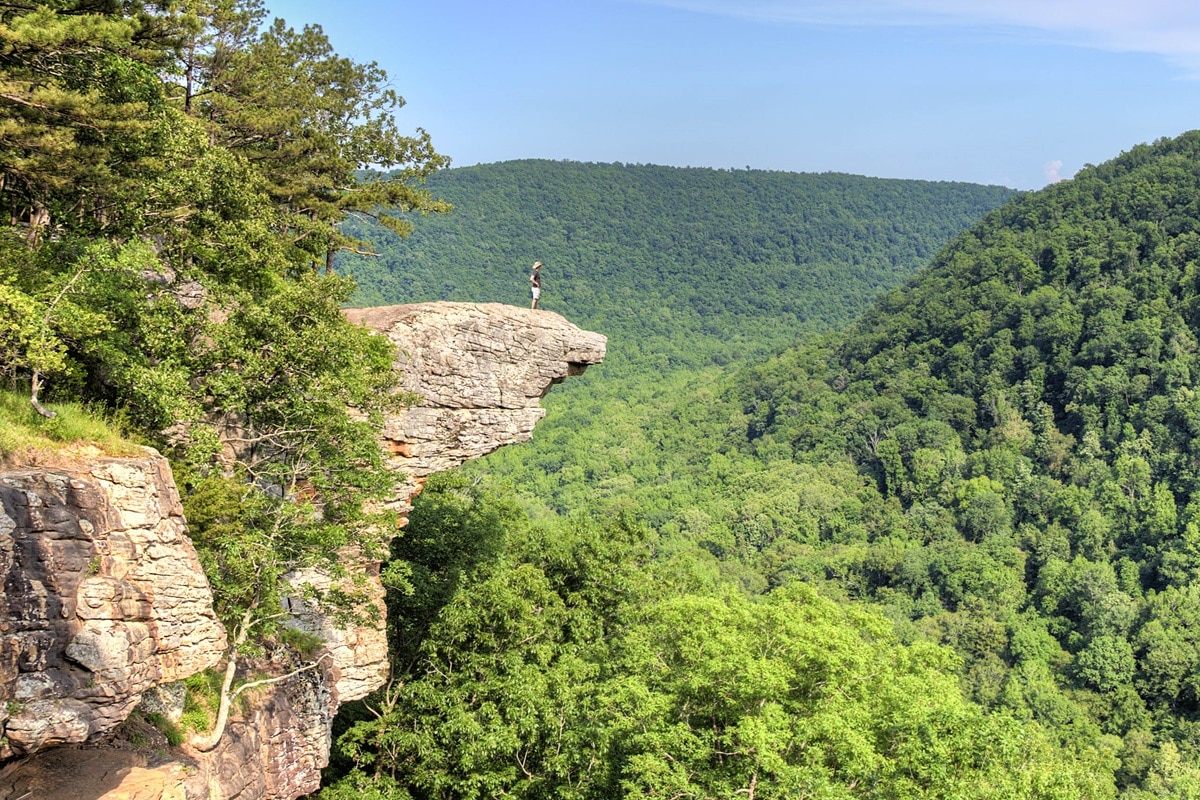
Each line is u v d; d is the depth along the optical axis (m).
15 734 12.85
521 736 27.95
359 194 32.75
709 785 24.53
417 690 28.11
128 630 14.27
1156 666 68.06
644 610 32.03
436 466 26.48
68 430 15.17
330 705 22.94
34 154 17.89
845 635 27.97
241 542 17.86
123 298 18.53
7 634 12.83
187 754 17.06
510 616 30.41
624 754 26.81
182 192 19.83
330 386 19.48
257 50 29.72
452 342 26.66
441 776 26.92
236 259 20.62
